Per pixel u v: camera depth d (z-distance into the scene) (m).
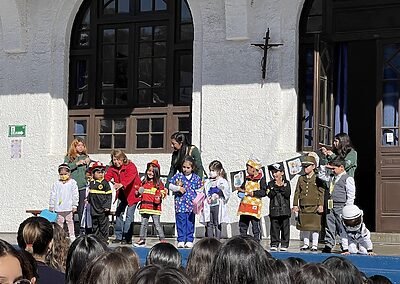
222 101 12.12
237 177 11.91
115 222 11.45
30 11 13.31
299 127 11.92
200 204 10.48
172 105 12.84
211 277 3.49
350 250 9.45
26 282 2.56
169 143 12.83
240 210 10.56
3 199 13.30
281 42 11.86
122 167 10.85
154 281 2.59
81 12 13.45
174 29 12.88
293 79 11.81
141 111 13.04
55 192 11.02
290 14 11.85
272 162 11.75
